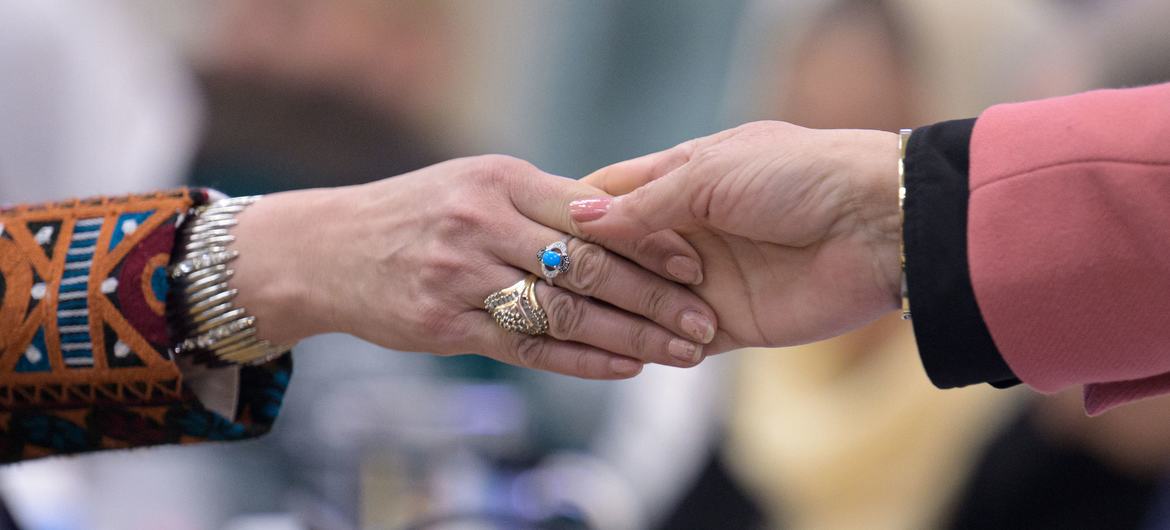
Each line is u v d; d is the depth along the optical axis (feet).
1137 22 15.53
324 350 14.35
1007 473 14.26
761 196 7.97
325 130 19.75
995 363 7.38
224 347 8.98
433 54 20.39
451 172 8.83
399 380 14.03
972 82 16.67
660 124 21.36
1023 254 7.18
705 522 16.03
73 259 8.75
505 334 8.75
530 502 12.65
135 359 8.57
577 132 21.65
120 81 16.96
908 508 14.98
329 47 19.48
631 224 8.28
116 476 14.05
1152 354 7.18
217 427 9.08
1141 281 7.01
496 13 20.89
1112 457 13.73
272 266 8.94
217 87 18.80
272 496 13.89
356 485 12.22
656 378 16.84
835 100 16.52
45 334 8.63
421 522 11.88
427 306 8.70
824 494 15.49
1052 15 16.63
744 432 16.12
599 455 16.69
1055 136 7.28
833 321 8.34
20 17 15.35
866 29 16.46
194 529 13.87
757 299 8.48
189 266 8.86
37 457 9.09
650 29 21.16
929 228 7.41
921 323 7.39
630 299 8.50
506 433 13.17
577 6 20.90
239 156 19.31
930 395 15.06
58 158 15.92
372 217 8.91
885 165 7.77
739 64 19.70
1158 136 7.05
